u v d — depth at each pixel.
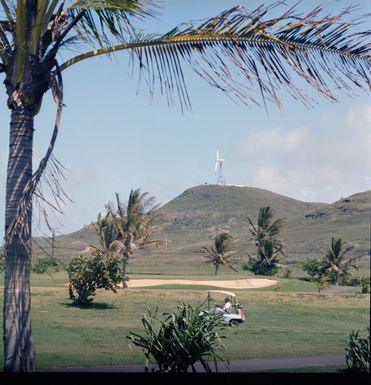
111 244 35.06
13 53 9.41
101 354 16.52
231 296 33.59
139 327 24.47
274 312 32.19
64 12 9.41
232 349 19.02
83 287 30.72
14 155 9.25
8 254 9.06
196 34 9.01
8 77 9.41
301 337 23.25
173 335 10.92
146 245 36.59
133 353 17.05
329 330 26.27
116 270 32.09
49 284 34.25
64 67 9.42
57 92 8.45
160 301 33.78
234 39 8.93
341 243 37.19
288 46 8.83
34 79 9.32
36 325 23.33
